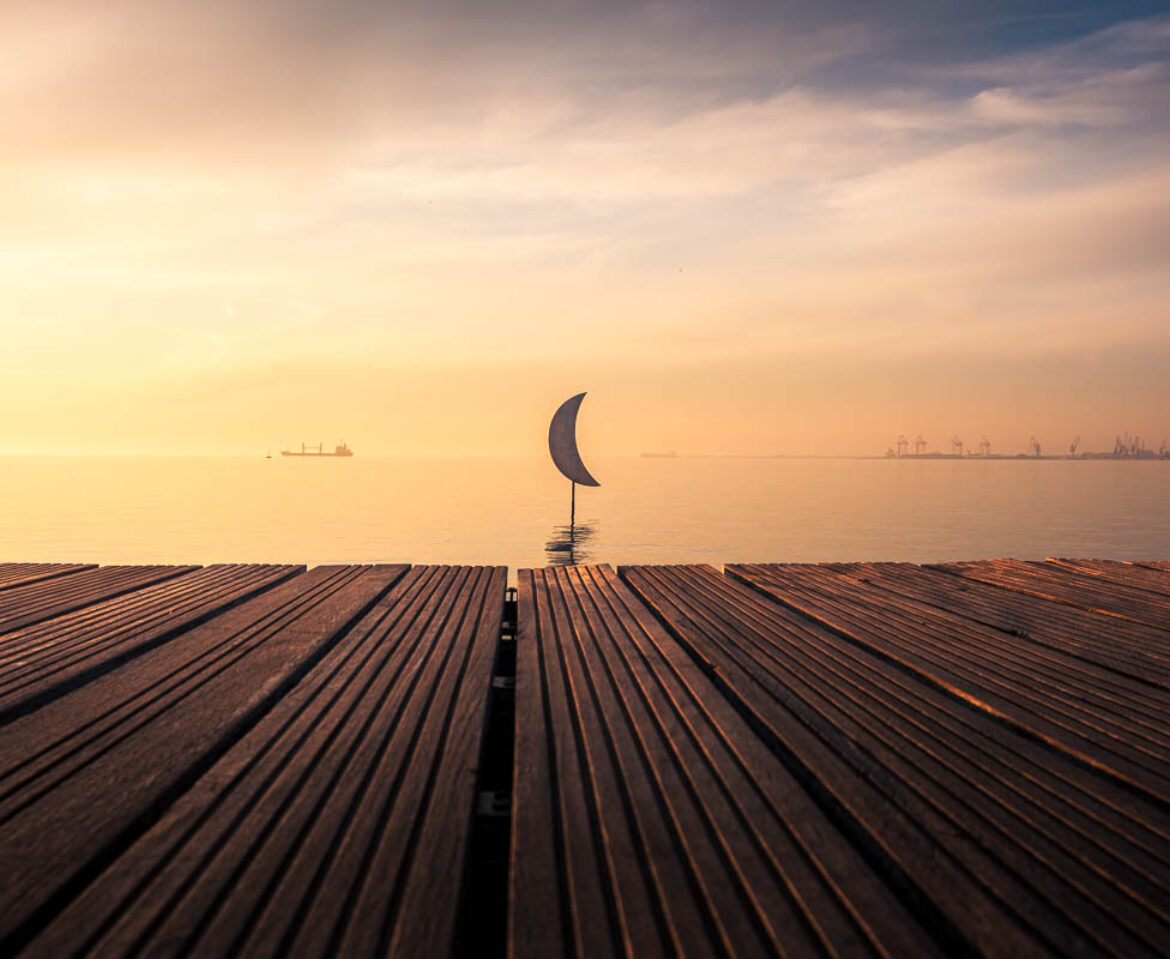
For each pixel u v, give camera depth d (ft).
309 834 8.09
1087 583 24.80
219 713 11.84
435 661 15.08
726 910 6.88
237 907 6.79
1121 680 14.32
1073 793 9.52
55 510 142.20
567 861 7.77
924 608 21.06
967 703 13.33
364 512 141.08
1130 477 418.72
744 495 208.33
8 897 6.89
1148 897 7.20
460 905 6.94
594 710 12.45
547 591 23.38
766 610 20.94
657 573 27.20
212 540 93.66
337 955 6.15
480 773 9.87
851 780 9.82
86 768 9.75
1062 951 6.43
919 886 7.39
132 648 15.51
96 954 6.14
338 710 12.09
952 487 270.46
